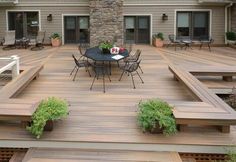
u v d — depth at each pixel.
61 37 16.80
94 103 7.02
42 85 8.46
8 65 8.33
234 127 5.93
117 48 9.57
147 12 16.58
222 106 5.90
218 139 5.38
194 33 16.78
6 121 6.03
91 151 5.22
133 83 8.57
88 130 5.65
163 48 15.70
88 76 9.51
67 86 8.41
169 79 9.20
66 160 4.91
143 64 11.38
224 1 16.08
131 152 5.21
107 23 15.24
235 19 15.91
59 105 5.68
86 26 16.78
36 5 16.59
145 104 5.78
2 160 5.52
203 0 16.11
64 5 16.58
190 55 13.70
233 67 9.84
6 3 16.33
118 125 5.86
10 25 16.83
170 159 4.98
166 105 5.72
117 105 6.90
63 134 5.49
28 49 15.30
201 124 5.39
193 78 8.16
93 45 15.31
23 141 5.34
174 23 16.61
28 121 5.59
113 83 8.75
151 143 5.23
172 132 5.38
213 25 16.70
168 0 16.44
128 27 16.73
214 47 16.56
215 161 5.13
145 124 5.43
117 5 15.16
